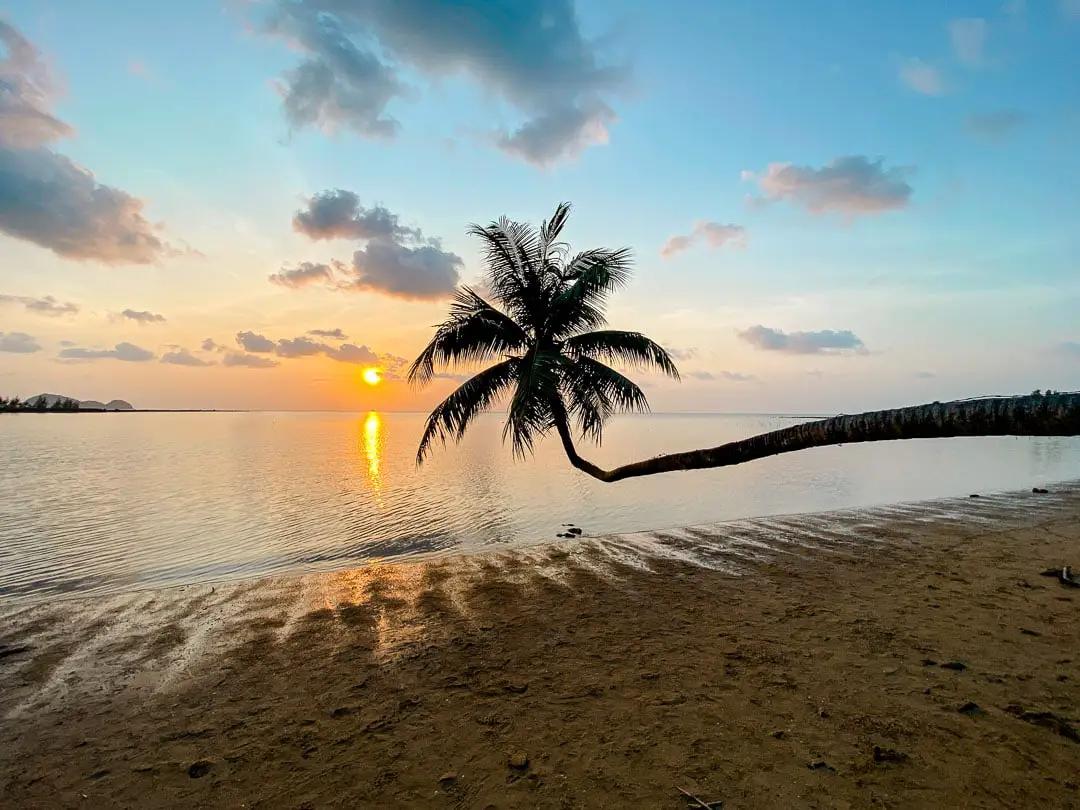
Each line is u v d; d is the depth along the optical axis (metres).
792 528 14.20
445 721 5.23
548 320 10.34
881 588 9.03
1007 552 11.20
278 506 21.12
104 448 50.66
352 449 52.00
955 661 6.09
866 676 5.82
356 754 4.72
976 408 2.63
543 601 8.95
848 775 4.16
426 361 10.55
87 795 4.26
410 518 18.81
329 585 10.05
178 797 4.21
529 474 31.98
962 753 4.39
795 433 4.14
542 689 5.81
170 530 16.95
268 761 4.66
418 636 7.54
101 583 11.80
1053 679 5.61
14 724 5.39
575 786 4.18
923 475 30.75
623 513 19.55
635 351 10.20
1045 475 30.09
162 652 7.13
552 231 10.77
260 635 7.69
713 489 25.67
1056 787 3.94
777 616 7.84
